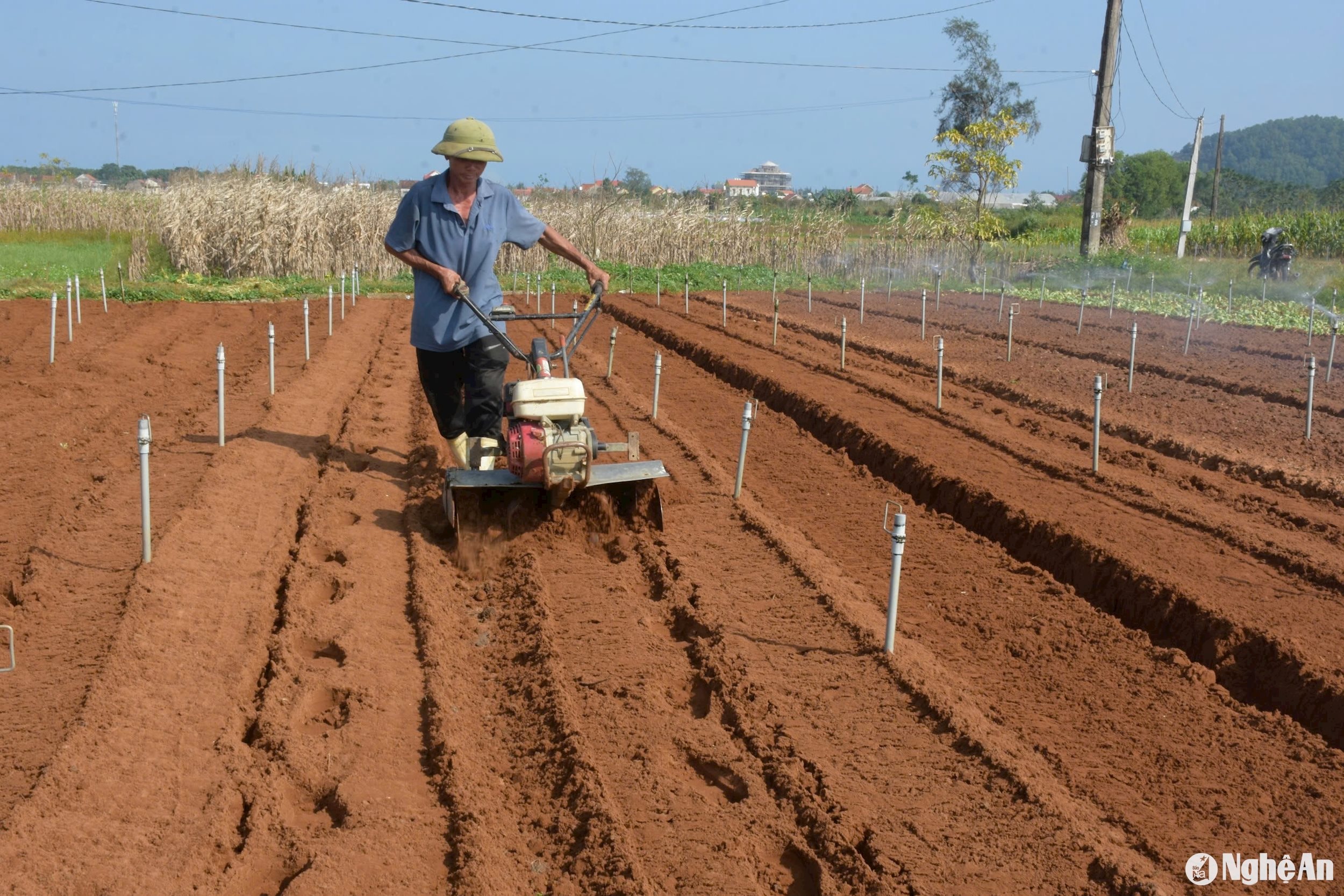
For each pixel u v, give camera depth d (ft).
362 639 21.40
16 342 56.80
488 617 23.26
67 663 19.21
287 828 15.35
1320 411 43.86
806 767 17.25
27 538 25.29
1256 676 21.63
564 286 101.91
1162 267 104.68
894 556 20.79
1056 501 30.71
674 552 26.66
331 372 49.67
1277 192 226.58
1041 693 20.40
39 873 13.67
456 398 29.96
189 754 16.90
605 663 20.84
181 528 26.04
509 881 14.48
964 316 79.71
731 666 20.57
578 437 25.27
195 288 88.17
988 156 124.26
